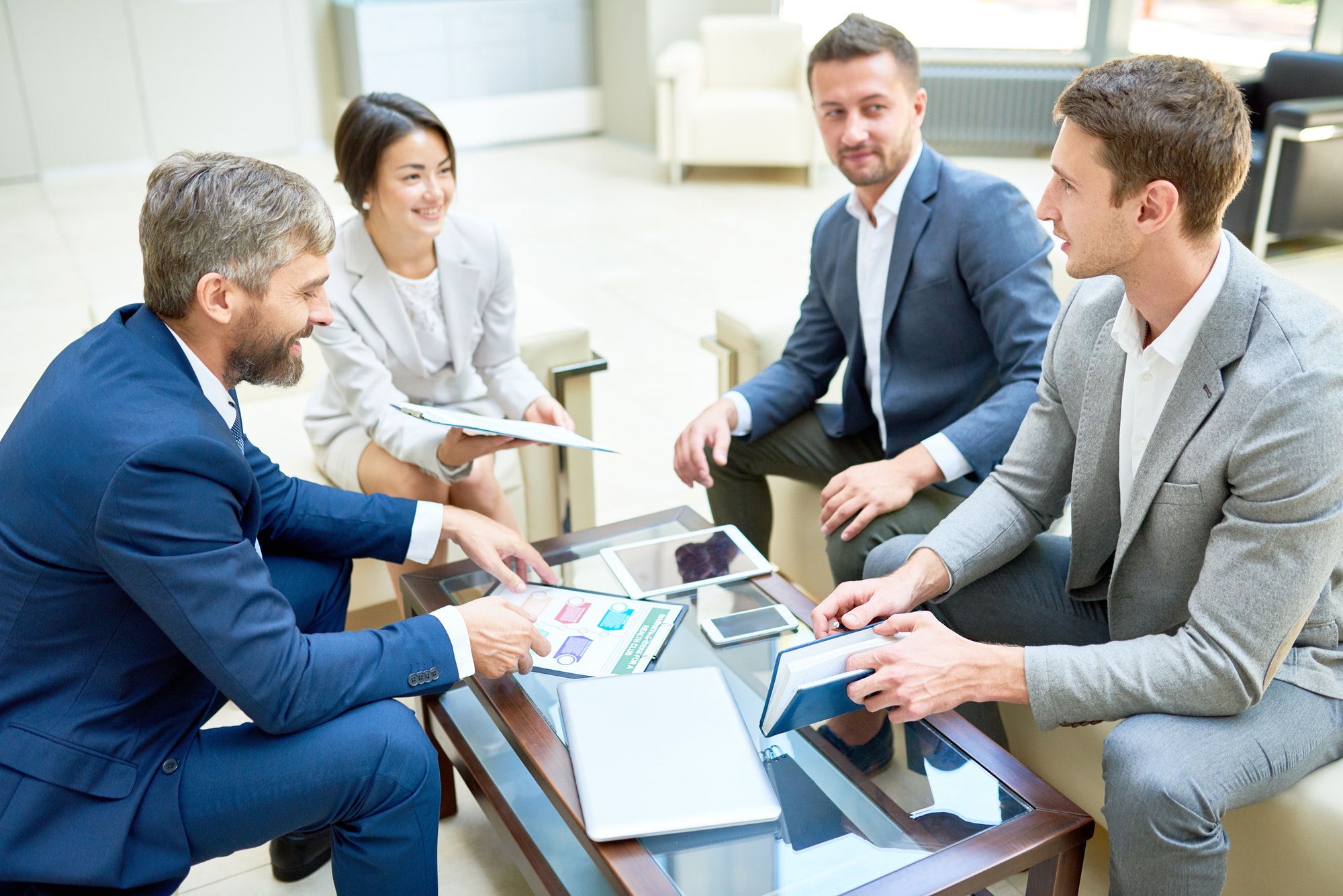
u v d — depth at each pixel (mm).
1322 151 4793
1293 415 1350
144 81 7176
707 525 2080
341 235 2275
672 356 4391
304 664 1449
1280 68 5340
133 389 1348
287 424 2717
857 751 1479
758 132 6742
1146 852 1397
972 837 1320
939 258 2170
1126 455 1627
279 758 1458
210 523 1355
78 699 1378
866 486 2066
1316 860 1451
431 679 1551
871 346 2318
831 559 2166
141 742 1411
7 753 1332
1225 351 1426
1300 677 1481
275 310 1417
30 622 1354
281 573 1839
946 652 1459
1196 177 1365
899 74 2098
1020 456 1828
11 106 6902
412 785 1520
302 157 7648
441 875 1892
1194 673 1405
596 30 8148
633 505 3234
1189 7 6508
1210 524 1486
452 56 7633
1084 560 1743
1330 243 5328
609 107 8250
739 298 5020
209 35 7258
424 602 1813
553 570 1914
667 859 1304
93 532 1306
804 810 1378
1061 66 7066
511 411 2482
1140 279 1474
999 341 2141
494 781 1733
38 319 4766
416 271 2320
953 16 7305
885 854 1306
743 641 1725
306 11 7508
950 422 2295
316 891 1856
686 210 6473
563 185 7031
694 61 6742
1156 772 1372
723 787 1396
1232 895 1577
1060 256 2506
